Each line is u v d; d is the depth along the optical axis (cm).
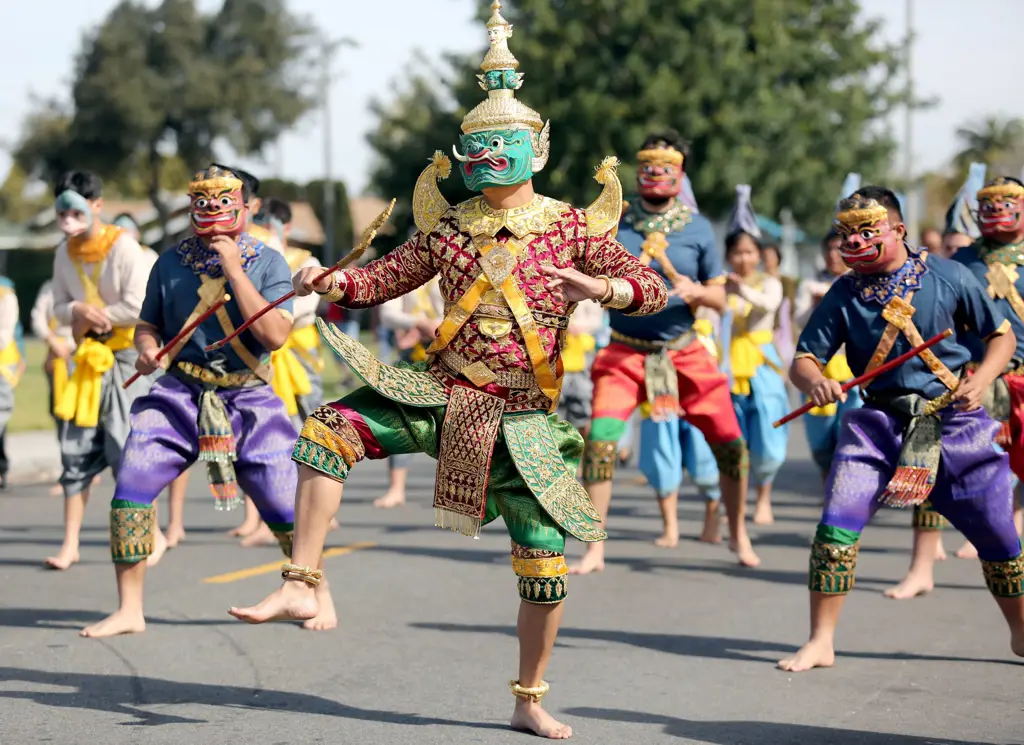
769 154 6388
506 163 922
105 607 1388
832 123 6844
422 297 2089
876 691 1090
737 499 1653
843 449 1161
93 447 1584
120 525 1223
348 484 2583
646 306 927
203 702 1039
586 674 1141
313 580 920
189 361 1220
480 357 931
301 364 1861
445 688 1088
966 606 1430
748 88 6347
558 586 937
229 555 1719
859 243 1126
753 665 1175
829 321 1159
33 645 1214
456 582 1551
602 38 6475
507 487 943
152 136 10019
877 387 1155
